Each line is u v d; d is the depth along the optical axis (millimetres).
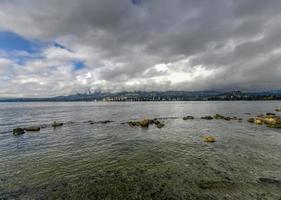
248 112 87562
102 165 20078
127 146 27984
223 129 41812
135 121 57875
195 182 15758
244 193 13914
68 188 15078
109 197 13727
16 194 14219
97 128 46281
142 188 14945
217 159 21312
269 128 42594
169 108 136000
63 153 24766
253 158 21547
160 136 35094
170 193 14117
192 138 32781
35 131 42594
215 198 13281
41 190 14797
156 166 19484
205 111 98688
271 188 14625
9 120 65688
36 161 21625
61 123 53312
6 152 25438
